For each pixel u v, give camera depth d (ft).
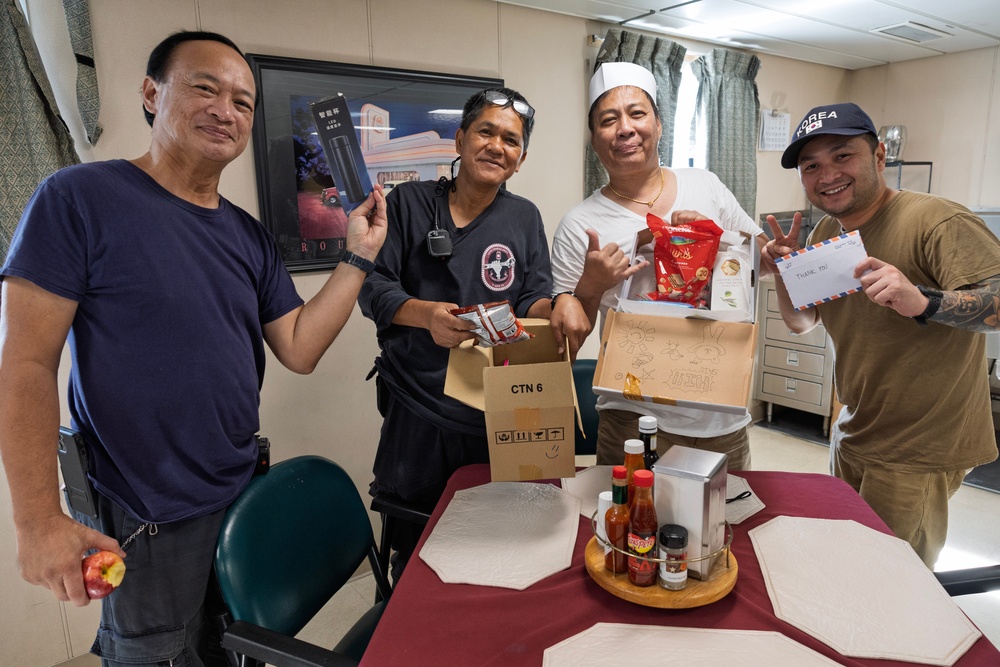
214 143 3.88
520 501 4.39
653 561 3.17
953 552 8.35
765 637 2.96
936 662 2.79
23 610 6.30
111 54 6.04
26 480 3.32
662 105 10.05
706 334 4.07
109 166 3.82
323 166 7.38
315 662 3.38
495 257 5.23
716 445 5.29
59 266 3.51
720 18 9.49
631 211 5.55
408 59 7.80
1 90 5.42
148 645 4.03
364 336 8.08
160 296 3.76
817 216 13.00
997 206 12.17
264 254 4.62
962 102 12.37
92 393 3.71
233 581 3.87
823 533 3.84
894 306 4.25
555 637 3.01
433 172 8.17
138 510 3.88
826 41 11.08
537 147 9.21
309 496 4.64
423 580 3.53
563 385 3.74
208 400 3.98
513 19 8.64
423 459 5.54
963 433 5.07
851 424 5.57
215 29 6.51
